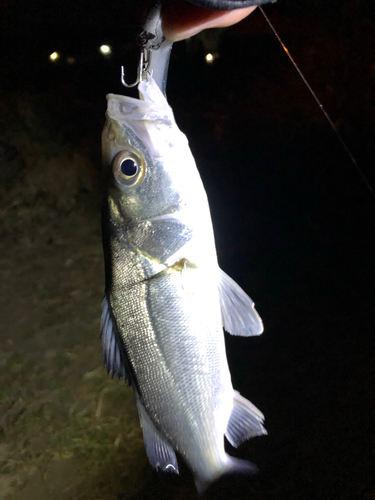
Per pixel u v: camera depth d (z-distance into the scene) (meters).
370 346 0.84
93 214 1.15
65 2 1.08
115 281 0.24
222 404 0.24
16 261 1.00
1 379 0.78
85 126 1.30
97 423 0.72
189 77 1.47
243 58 1.40
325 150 1.33
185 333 0.23
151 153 0.24
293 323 0.90
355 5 1.05
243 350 0.85
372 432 0.69
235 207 1.26
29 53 1.26
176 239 0.24
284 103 1.42
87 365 0.82
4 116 1.20
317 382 0.78
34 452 0.68
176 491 0.63
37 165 1.18
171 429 0.24
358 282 0.99
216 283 0.25
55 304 0.93
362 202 1.20
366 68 1.11
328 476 0.64
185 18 0.20
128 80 0.90
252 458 0.66
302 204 1.25
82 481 0.65
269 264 1.07
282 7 1.15
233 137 1.47
